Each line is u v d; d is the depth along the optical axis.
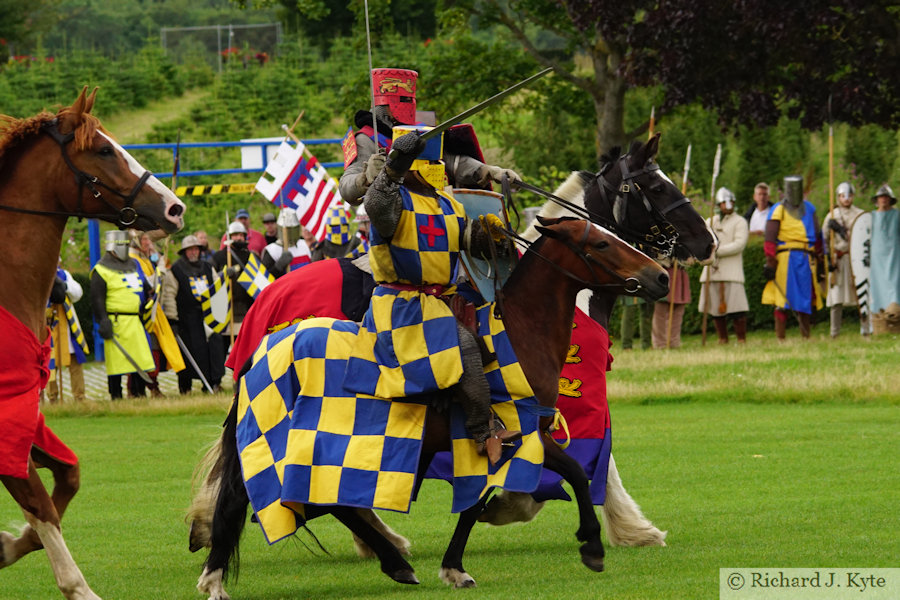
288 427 22.42
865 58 64.81
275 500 22.09
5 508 34.19
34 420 21.70
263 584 24.81
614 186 28.58
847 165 94.75
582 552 23.00
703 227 28.50
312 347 22.72
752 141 95.62
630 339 67.31
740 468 35.69
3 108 132.88
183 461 41.25
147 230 23.16
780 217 63.84
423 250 22.55
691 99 67.50
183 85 154.62
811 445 39.25
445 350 22.23
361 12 84.25
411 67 109.81
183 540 29.19
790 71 70.06
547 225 23.86
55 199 22.67
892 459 36.31
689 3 63.44
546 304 23.75
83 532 30.25
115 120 138.50
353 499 21.78
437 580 24.19
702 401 51.03
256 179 109.81
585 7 68.19
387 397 22.31
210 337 59.16
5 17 180.75
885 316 64.19
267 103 133.88
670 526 28.56
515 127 98.56
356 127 26.61
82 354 58.19
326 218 49.31
